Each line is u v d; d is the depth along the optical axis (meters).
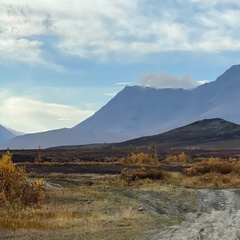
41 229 16.77
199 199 31.81
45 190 31.17
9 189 25.23
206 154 107.00
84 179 45.75
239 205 29.64
